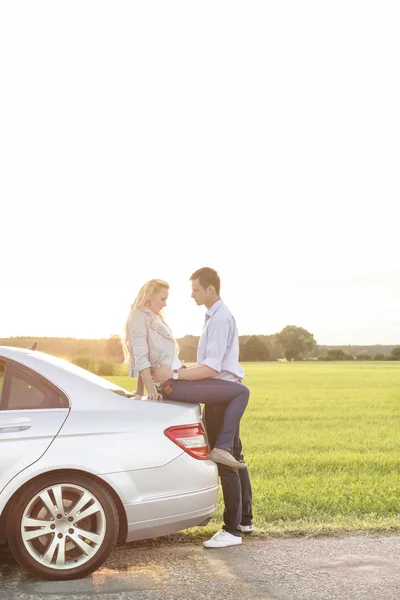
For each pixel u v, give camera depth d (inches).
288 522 255.9
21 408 192.9
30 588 180.9
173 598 173.2
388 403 998.4
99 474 189.6
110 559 208.5
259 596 174.7
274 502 291.9
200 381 224.4
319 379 1929.1
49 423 191.0
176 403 213.2
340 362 5017.2
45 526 187.8
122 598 173.0
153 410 202.7
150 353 225.6
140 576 191.5
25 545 186.2
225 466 226.2
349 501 295.7
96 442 191.8
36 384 196.9
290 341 6186.0
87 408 196.9
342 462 430.9
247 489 239.1
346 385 1572.3
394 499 297.3
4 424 187.6
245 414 808.3
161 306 230.5
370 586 182.7
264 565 201.8
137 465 193.5
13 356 199.6
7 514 187.2
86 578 189.3
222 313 230.5
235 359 234.8
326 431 637.9
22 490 187.9
